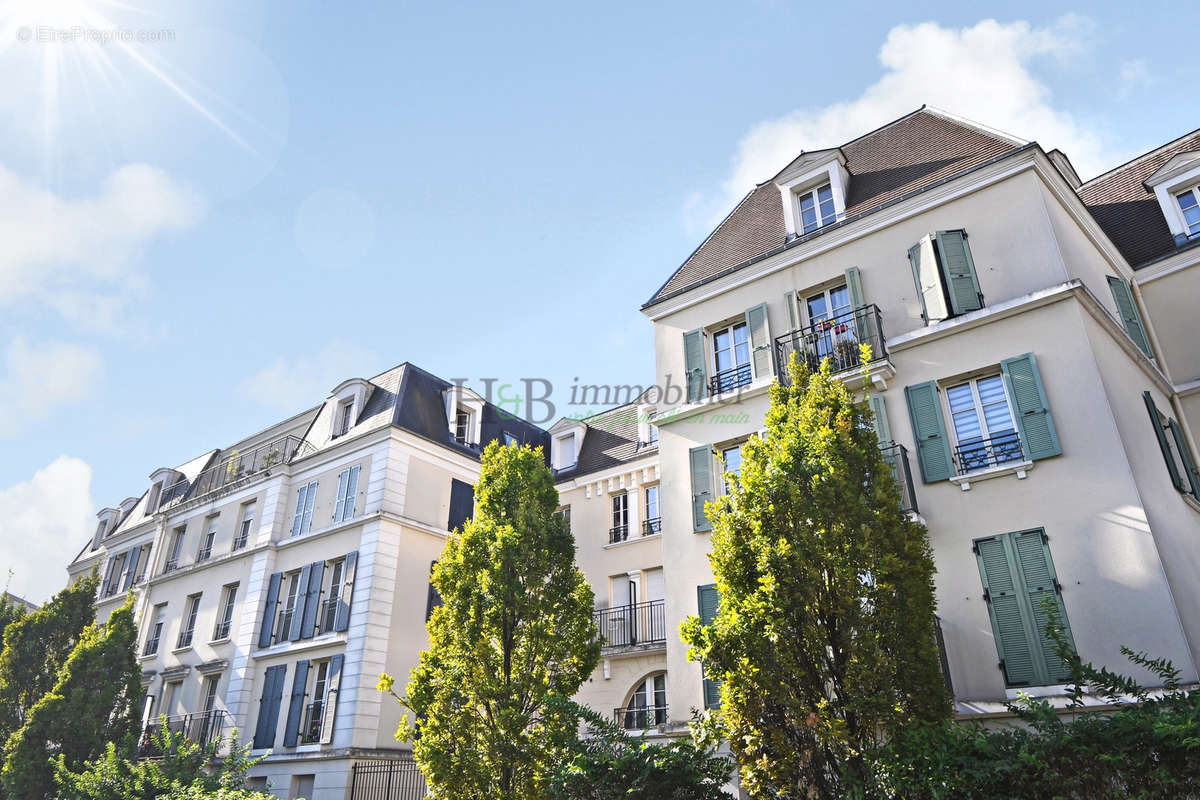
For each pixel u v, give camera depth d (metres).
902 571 8.75
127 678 20.56
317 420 25.52
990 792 6.95
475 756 11.52
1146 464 10.91
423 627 20.88
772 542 9.07
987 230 12.47
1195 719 6.30
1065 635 9.81
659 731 12.40
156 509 30.09
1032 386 11.16
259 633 22.25
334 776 18.11
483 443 24.88
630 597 19.33
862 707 8.15
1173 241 14.94
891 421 12.30
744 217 17.02
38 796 18.41
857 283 13.42
